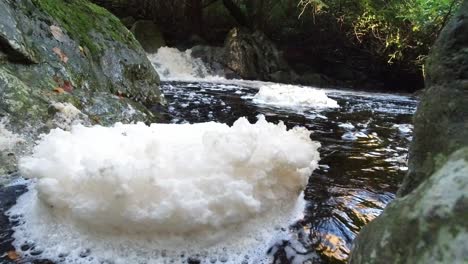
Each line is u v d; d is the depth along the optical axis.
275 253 1.38
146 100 3.96
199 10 11.29
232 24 11.29
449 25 1.06
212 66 9.84
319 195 1.95
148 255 1.29
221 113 4.18
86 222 1.33
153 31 10.29
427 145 1.00
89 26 3.77
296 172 1.58
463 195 0.62
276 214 1.56
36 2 3.21
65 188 1.36
